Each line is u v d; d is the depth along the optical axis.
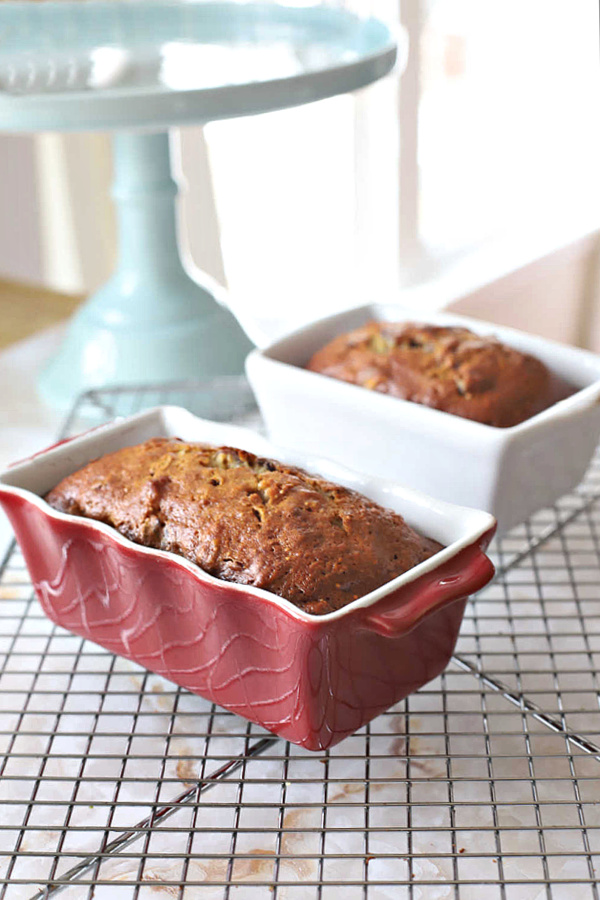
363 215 1.24
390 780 0.57
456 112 1.24
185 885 0.54
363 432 0.70
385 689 0.58
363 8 1.09
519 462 0.67
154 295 0.90
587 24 1.23
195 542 0.60
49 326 1.08
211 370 0.89
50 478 0.66
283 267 1.35
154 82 0.84
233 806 0.56
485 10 1.19
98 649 0.67
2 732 0.60
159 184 0.89
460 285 1.09
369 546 0.59
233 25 1.02
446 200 1.30
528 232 1.22
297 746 0.61
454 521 0.61
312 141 1.26
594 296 1.03
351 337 0.75
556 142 1.30
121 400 0.86
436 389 0.71
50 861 0.57
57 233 1.40
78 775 0.60
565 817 0.58
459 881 0.53
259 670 0.57
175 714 0.62
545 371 0.73
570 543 0.73
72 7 1.03
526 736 0.59
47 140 1.31
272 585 0.58
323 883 0.54
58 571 0.63
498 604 0.69
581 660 0.65
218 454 0.64
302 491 0.61
